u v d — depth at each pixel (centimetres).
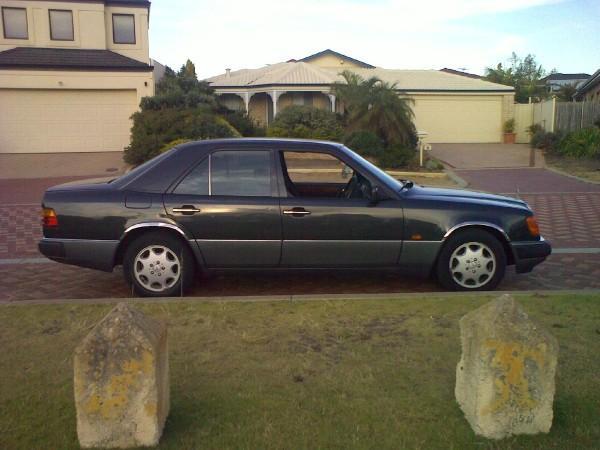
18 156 2375
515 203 683
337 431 351
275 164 650
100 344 327
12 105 2425
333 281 726
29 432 350
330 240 638
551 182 1728
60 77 2423
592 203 1308
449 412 370
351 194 674
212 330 511
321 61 3650
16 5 2591
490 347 336
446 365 438
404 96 2389
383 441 340
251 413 371
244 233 634
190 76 3106
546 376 338
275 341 486
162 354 346
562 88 4269
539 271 767
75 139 2492
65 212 636
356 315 545
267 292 682
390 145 2172
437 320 530
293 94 3047
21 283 729
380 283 717
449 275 652
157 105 2388
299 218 633
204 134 2091
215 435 346
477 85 3089
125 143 2522
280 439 343
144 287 641
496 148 2767
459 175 1977
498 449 330
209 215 632
